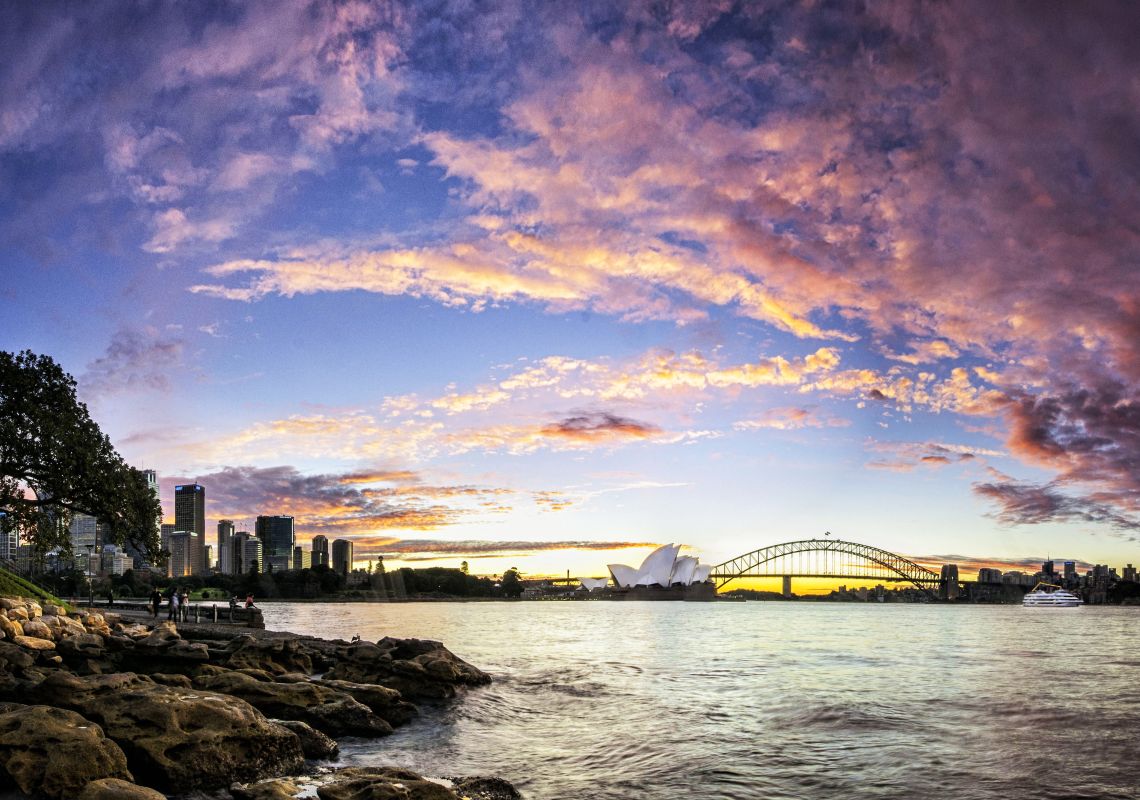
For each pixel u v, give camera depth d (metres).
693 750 22.97
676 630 116.44
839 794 18.06
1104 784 18.91
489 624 137.00
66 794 14.38
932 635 102.88
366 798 14.12
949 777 19.61
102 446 49.41
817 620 175.62
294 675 27.92
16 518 46.75
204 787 16.30
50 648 29.38
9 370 47.91
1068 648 74.00
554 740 24.55
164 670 28.92
